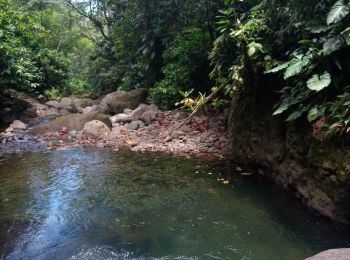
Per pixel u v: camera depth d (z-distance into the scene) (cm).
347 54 358
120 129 800
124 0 1273
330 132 313
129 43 1215
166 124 806
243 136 519
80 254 289
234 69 491
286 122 428
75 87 1719
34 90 1370
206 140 670
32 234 324
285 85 440
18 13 1145
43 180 478
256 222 343
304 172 377
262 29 457
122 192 432
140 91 1097
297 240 306
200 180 470
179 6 973
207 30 876
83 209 382
